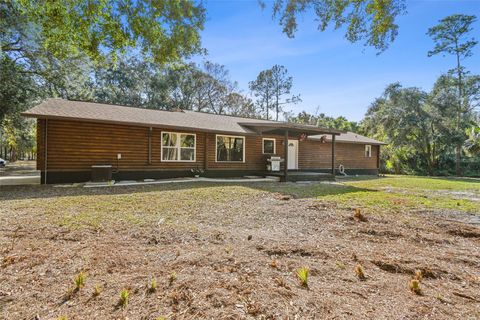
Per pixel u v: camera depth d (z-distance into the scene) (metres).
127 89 29.47
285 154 12.21
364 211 5.33
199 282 2.24
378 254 3.03
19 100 14.63
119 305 1.90
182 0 6.02
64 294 2.04
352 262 2.79
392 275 2.52
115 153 10.60
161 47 6.45
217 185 9.47
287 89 33.88
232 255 2.90
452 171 21.89
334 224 4.35
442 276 2.52
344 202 6.30
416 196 7.71
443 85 24.84
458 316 1.83
